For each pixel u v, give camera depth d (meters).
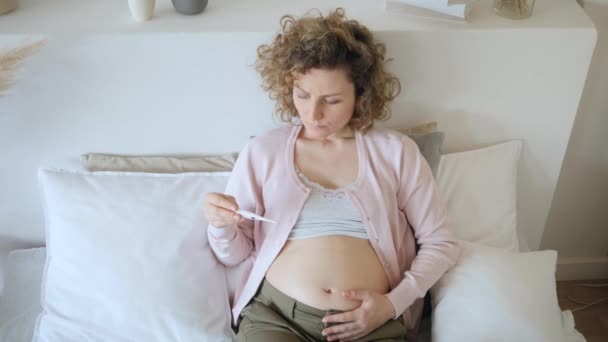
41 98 1.43
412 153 1.35
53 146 1.52
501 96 1.49
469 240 1.48
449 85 1.47
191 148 1.55
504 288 1.27
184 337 1.30
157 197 1.41
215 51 1.39
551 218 1.94
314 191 1.32
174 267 1.34
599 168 1.81
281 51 1.24
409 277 1.30
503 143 1.56
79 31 1.35
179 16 1.43
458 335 1.23
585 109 1.69
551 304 1.28
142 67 1.40
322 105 1.22
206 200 1.25
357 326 1.23
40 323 1.34
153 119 1.49
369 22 1.40
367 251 1.30
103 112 1.47
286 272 1.28
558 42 1.40
